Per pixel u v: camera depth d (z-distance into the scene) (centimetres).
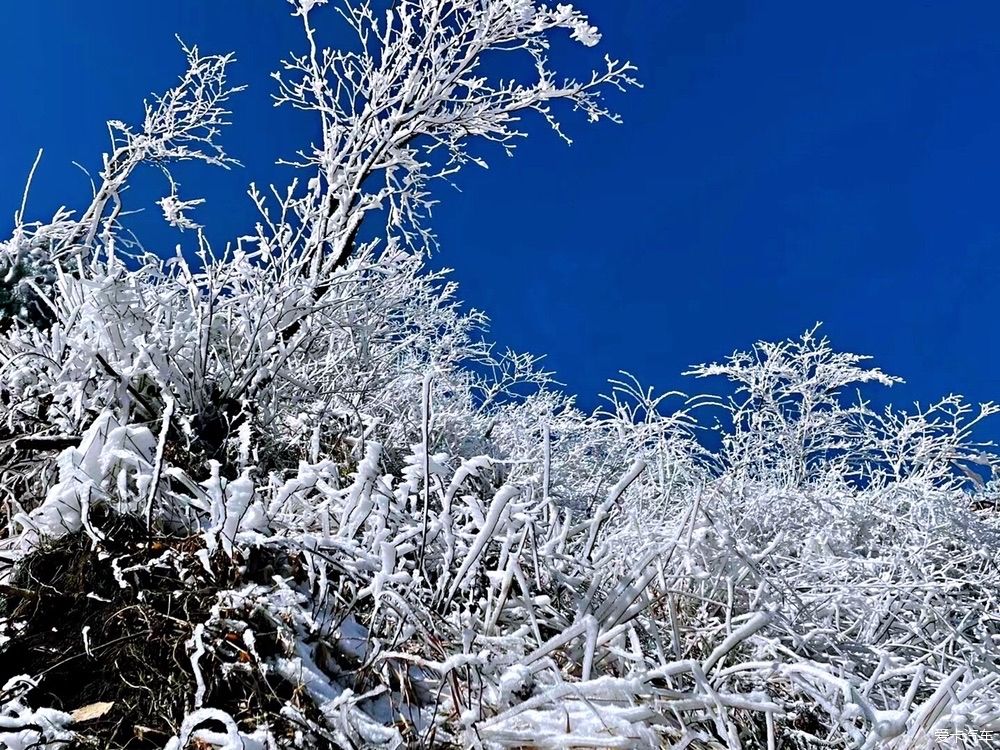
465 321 665
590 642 217
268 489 309
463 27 704
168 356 354
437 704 216
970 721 251
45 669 206
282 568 255
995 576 416
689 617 300
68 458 259
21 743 175
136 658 208
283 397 411
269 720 198
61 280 366
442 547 286
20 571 234
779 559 398
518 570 242
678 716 213
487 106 705
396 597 223
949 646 364
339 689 219
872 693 296
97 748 185
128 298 360
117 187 517
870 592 361
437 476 286
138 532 250
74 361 325
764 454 677
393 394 507
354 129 667
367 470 261
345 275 454
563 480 468
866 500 517
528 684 228
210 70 618
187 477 262
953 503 552
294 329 473
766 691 277
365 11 689
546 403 642
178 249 389
